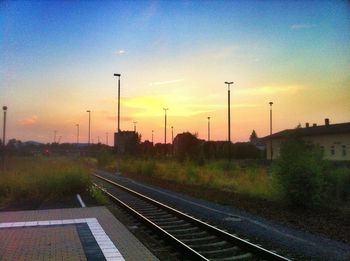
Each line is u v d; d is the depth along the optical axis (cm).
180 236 1226
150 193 2505
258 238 1189
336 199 2006
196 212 1712
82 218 1448
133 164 5025
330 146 6259
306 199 1755
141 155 5819
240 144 8419
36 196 2172
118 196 2328
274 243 1123
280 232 1267
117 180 3603
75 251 965
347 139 5906
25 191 2181
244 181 2800
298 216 1562
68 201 1975
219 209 1780
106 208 1722
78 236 1135
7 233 1193
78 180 2297
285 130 1919
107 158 6419
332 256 987
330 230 1290
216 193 2411
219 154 5444
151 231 1309
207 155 4775
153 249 1049
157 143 7856
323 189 1909
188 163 3953
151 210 1781
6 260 896
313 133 6538
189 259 977
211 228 1252
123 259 890
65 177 2317
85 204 1859
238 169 3850
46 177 2358
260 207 1803
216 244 1105
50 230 1230
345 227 1337
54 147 12394
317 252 1023
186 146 4550
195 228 1336
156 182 3350
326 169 2034
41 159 4847
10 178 2391
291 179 1778
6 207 1809
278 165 1866
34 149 10788
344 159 5962
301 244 1107
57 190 2228
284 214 1609
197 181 3272
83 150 11606
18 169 2975
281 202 1891
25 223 1360
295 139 1870
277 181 1858
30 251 973
